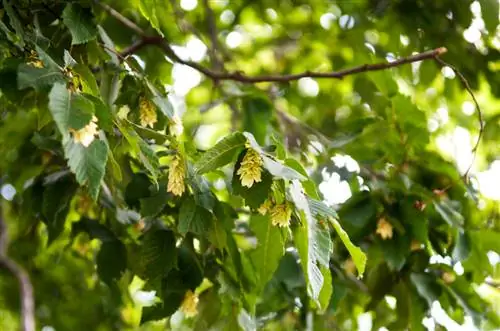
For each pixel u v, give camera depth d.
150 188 2.09
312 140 2.77
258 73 3.56
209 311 2.18
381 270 2.30
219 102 2.49
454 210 2.28
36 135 2.19
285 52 3.53
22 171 2.27
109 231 2.22
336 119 3.35
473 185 2.39
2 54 1.96
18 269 2.38
